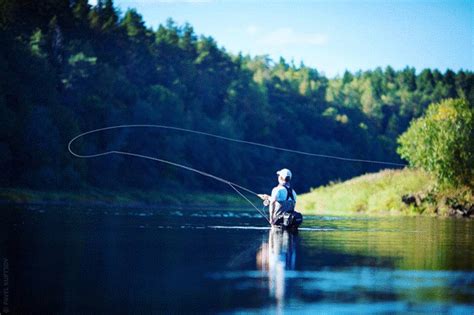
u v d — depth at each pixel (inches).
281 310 220.5
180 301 233.9
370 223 783.1
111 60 3415.4
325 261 343.3
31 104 2306.8
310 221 823.1
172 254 366.6
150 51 3806.6
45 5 3021.7
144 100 3191.4
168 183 3002.0
